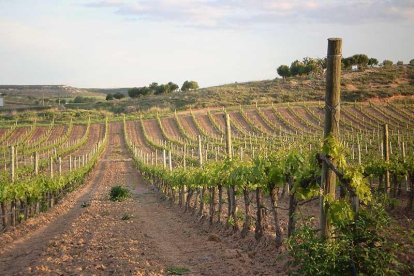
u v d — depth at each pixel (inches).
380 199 342.6
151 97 4635.8
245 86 4559.5
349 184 301.4
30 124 3376.0
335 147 311.1
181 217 808.9
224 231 598.5
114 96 5757.9
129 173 2050.9
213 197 669.3
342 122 2714.1
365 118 2829.7
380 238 277.4
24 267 411.2
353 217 289.7
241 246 498.9
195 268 395.5
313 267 273.7
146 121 3400.6
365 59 5285.4
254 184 487.8
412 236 285.7
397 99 3494.1
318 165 328.2
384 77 4175.7
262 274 363.6
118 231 625.0
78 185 1526.8
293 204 400.8
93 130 3270.2
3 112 4033.0
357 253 273.3
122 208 960.9
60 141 2847.0
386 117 2849.4
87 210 926.4
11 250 546.3
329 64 316.8
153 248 490.9
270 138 2321.6
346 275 275.3
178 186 979.3
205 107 3777.1
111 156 2608.3
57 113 3816.4
